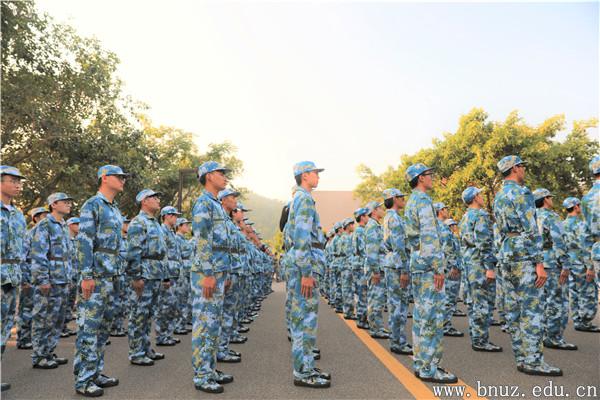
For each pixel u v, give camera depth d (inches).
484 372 206.7
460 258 349.7
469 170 898.7
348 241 407.8
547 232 276.1
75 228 338.6
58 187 737.6
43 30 605.6
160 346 283.3
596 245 198.1
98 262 187.3
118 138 748.6
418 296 198.4
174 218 327.9
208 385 179.8
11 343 295.9
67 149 668.7
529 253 205.2
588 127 902.4
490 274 248.4
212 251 191.0
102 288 186.1
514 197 209.5
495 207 220.1
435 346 193.2
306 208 191.0
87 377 177.0
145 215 257.1
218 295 192.9
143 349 235.5
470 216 267.9
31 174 692.1
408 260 254.1
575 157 892.6
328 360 235.1
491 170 874.1
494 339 292.4
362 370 213.0
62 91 657.0
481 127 920.9
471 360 231.6
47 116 625.6
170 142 1305.4
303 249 187.5
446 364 223.0
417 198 202.1
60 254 247.1
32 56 603.2
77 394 176.6
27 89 591.5
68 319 329.1
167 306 287.3
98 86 682.8
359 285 359.3
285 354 255.8
